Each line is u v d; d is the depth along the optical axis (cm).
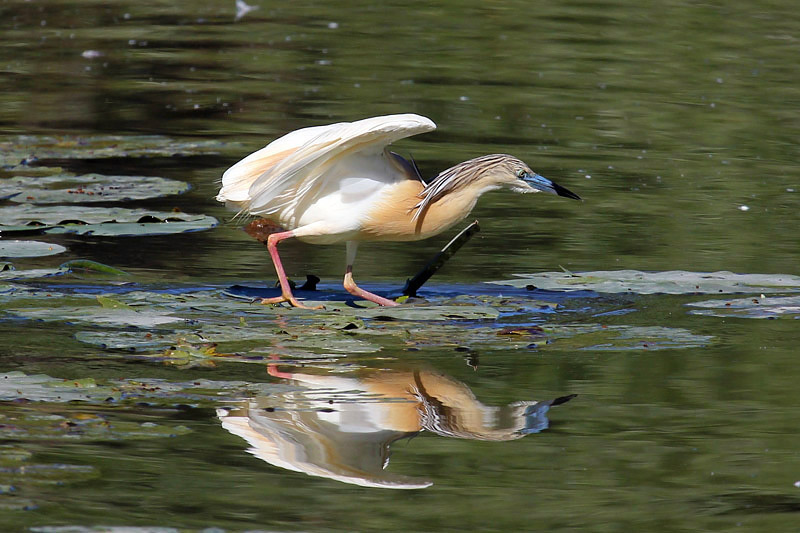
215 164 1850
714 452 796
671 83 2525
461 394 898
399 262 1344
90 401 849
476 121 2159
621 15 3253
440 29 3069
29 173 1719
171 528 665
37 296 1125
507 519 694
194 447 782
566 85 2489
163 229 1412
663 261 1348
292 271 1291
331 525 678
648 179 1795
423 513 699
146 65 2633
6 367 917
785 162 1927
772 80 2561
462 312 1098
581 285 1201
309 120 2152
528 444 807
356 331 1045
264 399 870
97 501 694
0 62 2616
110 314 1062
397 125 1068
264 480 737
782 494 733
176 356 959
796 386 923
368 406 867
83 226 1404
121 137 1997
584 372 955
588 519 697
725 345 1032
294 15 3256
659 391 912
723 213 1595
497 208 1612
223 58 2720
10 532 650
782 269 1315
